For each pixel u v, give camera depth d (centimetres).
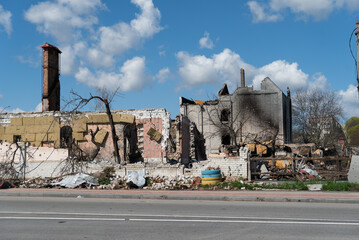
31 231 862
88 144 2623
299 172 2205
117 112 2644
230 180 2059
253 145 3731
